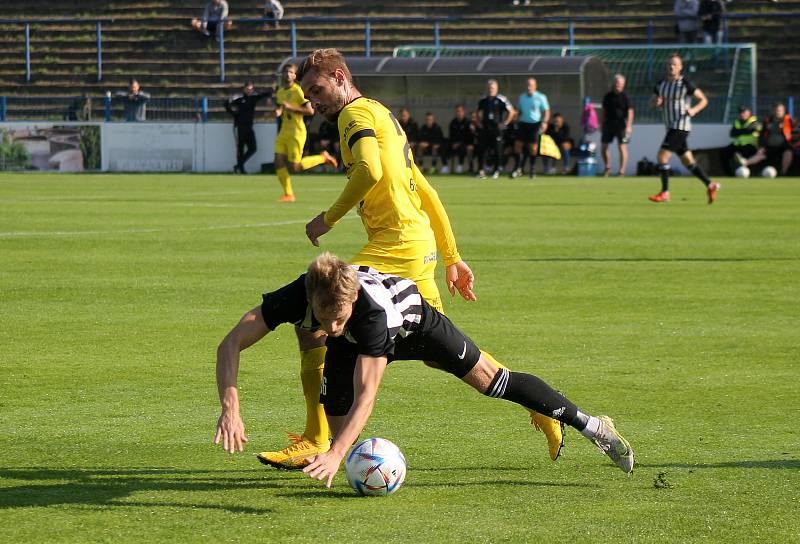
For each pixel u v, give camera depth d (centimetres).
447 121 5225
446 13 6212
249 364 1145
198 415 942
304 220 2636
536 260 1925
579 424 760
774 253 2023
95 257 1939
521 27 6000
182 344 1233
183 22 6381
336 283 666
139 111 5306
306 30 6212
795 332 1312
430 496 725
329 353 757
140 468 790
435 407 972
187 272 1767
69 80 6212
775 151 4597
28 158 5194
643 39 5825
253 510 693
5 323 1347
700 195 3469
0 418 926
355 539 638
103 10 6525
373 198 848
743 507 700
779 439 873
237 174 5003
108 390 1027
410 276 845
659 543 633
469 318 1399
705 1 5425
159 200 3275
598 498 721
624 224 2528
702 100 3081
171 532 648
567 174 4884
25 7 6606
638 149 4909
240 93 5978
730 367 1132
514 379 754
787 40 5688
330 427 769
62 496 720
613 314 1427
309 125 5181
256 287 1623
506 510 694
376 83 5250
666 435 885
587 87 5069
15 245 2100
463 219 2647
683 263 1891
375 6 6294
